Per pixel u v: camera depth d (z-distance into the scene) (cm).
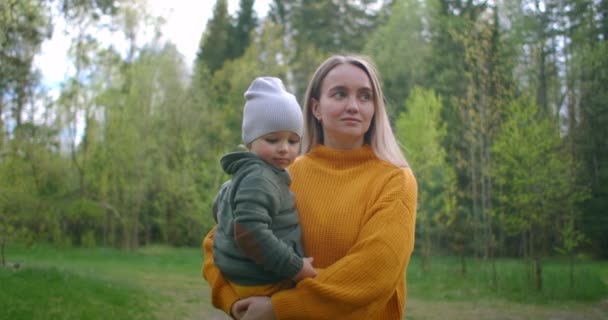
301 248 203
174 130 3075
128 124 2708
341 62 225
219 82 3516
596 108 2264
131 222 2872
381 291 188
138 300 1080
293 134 207
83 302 958
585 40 2177
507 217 1567
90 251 2547
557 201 1408
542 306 1234
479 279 1588
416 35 2834
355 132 215
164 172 2895
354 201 204
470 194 2075
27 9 1306
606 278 1717
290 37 3975
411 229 198
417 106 1845
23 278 1044
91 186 2816
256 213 186
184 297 1234
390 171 208
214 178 2542
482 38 1655
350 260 188
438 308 1200
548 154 1404
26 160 1661
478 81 1744
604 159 2341
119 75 2748
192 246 3228
